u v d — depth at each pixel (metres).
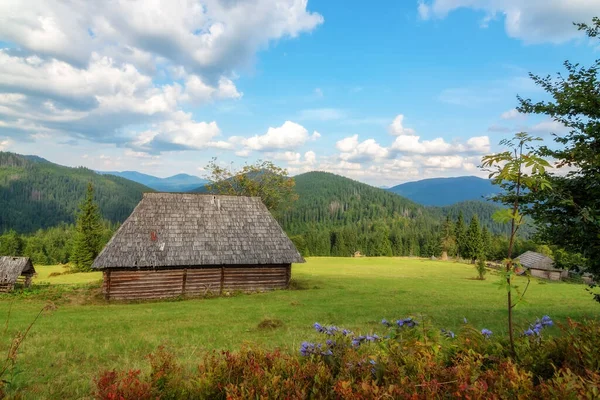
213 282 27.34
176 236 27.61
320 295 25.92
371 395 3.36
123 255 25.25
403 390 3.45
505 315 17.48
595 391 3.18
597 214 7.34
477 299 25.19
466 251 84.94
